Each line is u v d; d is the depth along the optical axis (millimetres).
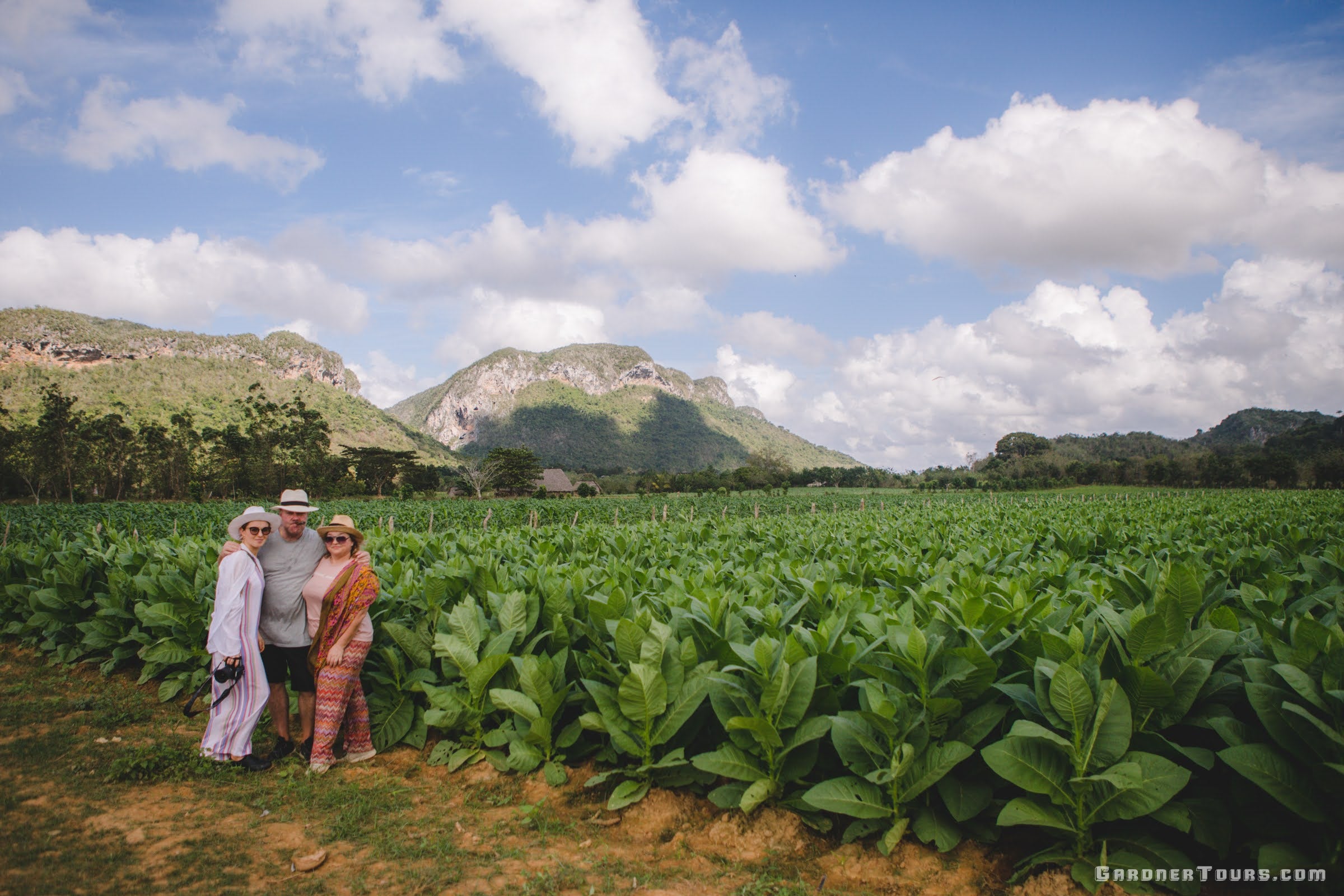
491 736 4594
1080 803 3100
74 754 5016
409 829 3938
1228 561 7262
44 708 6027
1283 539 9344
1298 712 2734
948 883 3217
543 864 3525
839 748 3516
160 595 6352
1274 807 3055
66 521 29359
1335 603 4582
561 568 6711
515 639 4742
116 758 4945
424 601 5648
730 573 7152
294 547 5012
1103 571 6270
